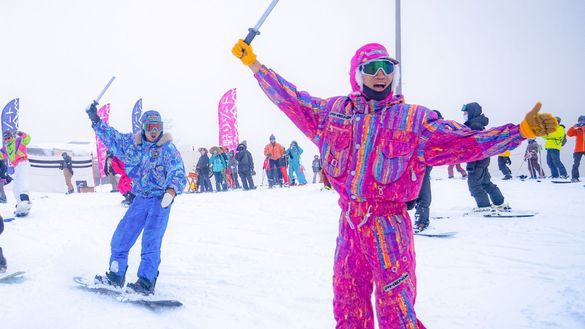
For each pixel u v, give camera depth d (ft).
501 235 21.02
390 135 7.26
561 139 49.98
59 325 10.89
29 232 26.08
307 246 21.47
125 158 14.87
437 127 7.07
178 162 14.69
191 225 28.91
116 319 11.46
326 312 12.53
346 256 7.68
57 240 23.45
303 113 7.75
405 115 7.29
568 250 17.58
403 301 7.20
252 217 31.42
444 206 31.53
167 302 12.79
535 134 6.31
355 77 7.82
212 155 62.90
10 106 55.06
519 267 15.76
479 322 11.24
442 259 17.49
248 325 11.60
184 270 17.84
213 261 19.25
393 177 7.25
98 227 28.12
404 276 7.28
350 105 7.61
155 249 14.42
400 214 7.48
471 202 33.04
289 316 12.25
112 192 59.57
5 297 12.94
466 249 18.84
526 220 24.16
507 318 11.33
